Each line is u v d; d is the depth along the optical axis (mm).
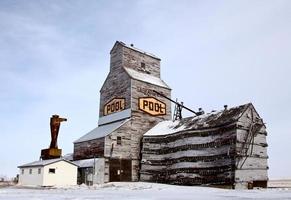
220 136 37969
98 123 54156
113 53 54094
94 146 45500
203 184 38062
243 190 30938
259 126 38719
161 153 44531
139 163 46906
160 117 51594
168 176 42531
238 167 35250
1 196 20359
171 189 30922
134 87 49250
